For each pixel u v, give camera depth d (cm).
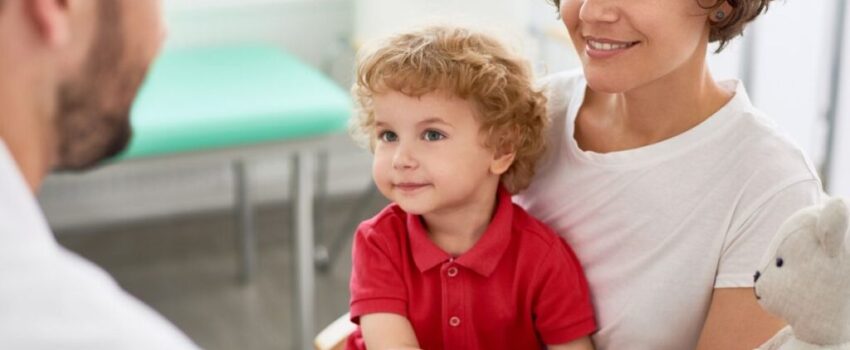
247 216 317
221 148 252
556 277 127
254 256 339
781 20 282
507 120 126
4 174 58
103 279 64
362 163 381
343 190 382
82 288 60
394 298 129
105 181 355
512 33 136
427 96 122
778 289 94
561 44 308
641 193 123
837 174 291
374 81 124
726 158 118
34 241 59
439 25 131
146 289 319
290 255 341
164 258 339
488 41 130
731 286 116
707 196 119
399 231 132
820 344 95
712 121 119
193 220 363
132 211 361
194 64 292
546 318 128
